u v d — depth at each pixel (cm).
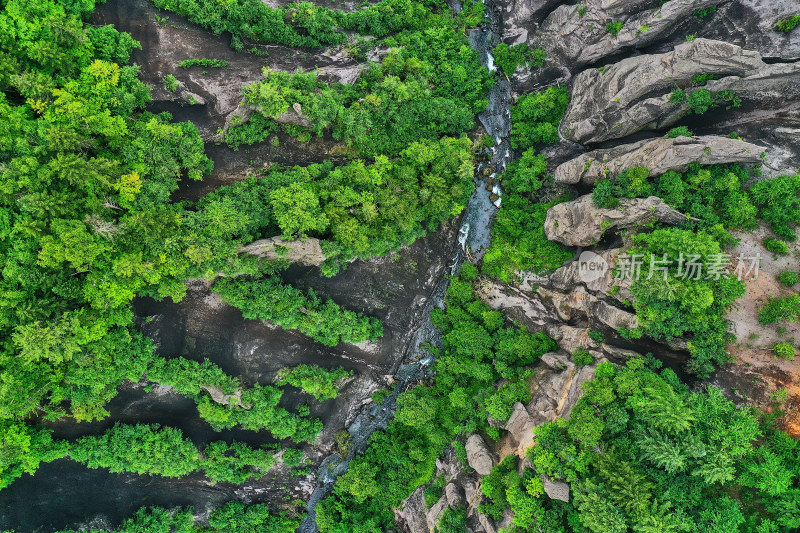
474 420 4009
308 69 3981
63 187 3055
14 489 3516
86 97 3297
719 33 3472
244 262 3562
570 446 3234
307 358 4128
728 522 2856
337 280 4081
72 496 3697
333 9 4109
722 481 2848
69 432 3547
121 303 3334
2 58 2989
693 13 3516
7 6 3017
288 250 3672
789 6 3195
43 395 3281
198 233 3412
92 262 3100
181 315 3684
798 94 3294
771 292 3181
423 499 4097
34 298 3012
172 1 3616
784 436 2992
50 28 3128
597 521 2944
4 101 3069
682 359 3369
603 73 3850
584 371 3469
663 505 2888
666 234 3231
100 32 3356
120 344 3416
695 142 3325
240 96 3766
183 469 3831
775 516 2895
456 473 3981
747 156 3272
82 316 3147
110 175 3177
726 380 3209
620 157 3662
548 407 3606
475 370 4069
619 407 3188
